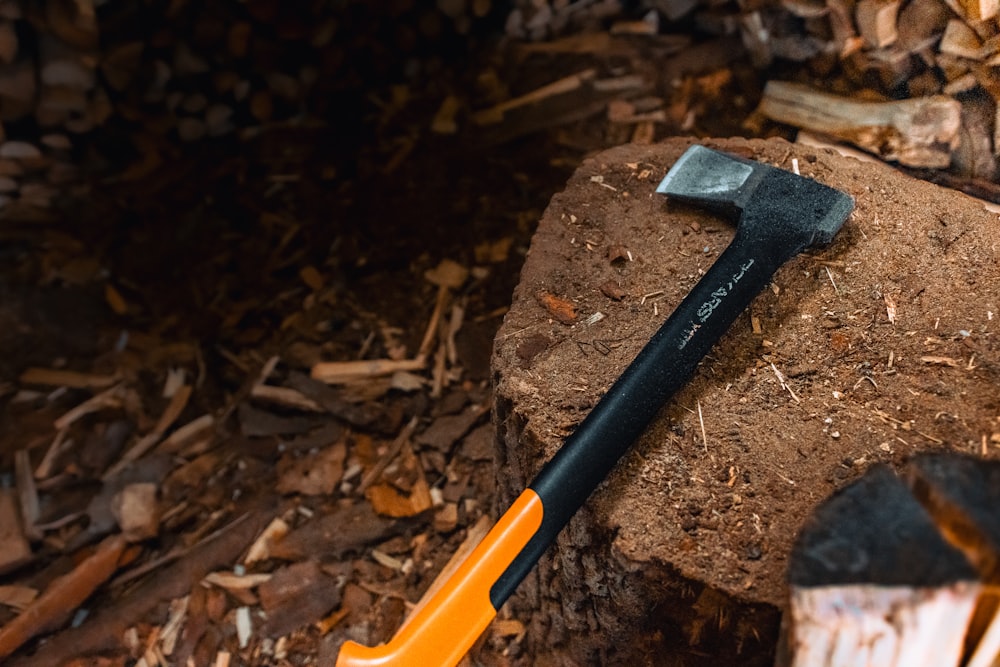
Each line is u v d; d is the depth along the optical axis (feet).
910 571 2.43
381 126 5.93
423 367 4.84
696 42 5.52
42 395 5.02
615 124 5.36
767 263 3.22
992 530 2.43
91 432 4.86
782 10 4.57
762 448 3.07
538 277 3.52
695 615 2.96
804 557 2.53
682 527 2.96
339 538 4.30
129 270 5.47
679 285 3.43
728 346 3.26
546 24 5.98
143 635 4.13
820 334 3.26
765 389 3.17
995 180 3.87
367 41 5.90
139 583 4.34
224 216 5.63
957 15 3.80
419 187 5.55
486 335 4.91
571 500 2.98
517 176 5.46
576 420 3.16
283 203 5.65
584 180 3.81
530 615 3.86
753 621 2.87
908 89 4.16
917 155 4.03
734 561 2.89
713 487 3.01
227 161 5.93
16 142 5.61
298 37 5.73
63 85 5.49
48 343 5.21
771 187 3.34
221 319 5.22
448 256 5.25
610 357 3.28
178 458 4.71
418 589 4.17
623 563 2.94
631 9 5.86
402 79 6.14
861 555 2.49
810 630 2.51
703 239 3.53
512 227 5.29
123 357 5.13
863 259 3.38
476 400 4.70
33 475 4.72
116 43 5.48
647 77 5.45
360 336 5.04
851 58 4.33
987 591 2.45
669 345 3.10
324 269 5.33
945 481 2.55
